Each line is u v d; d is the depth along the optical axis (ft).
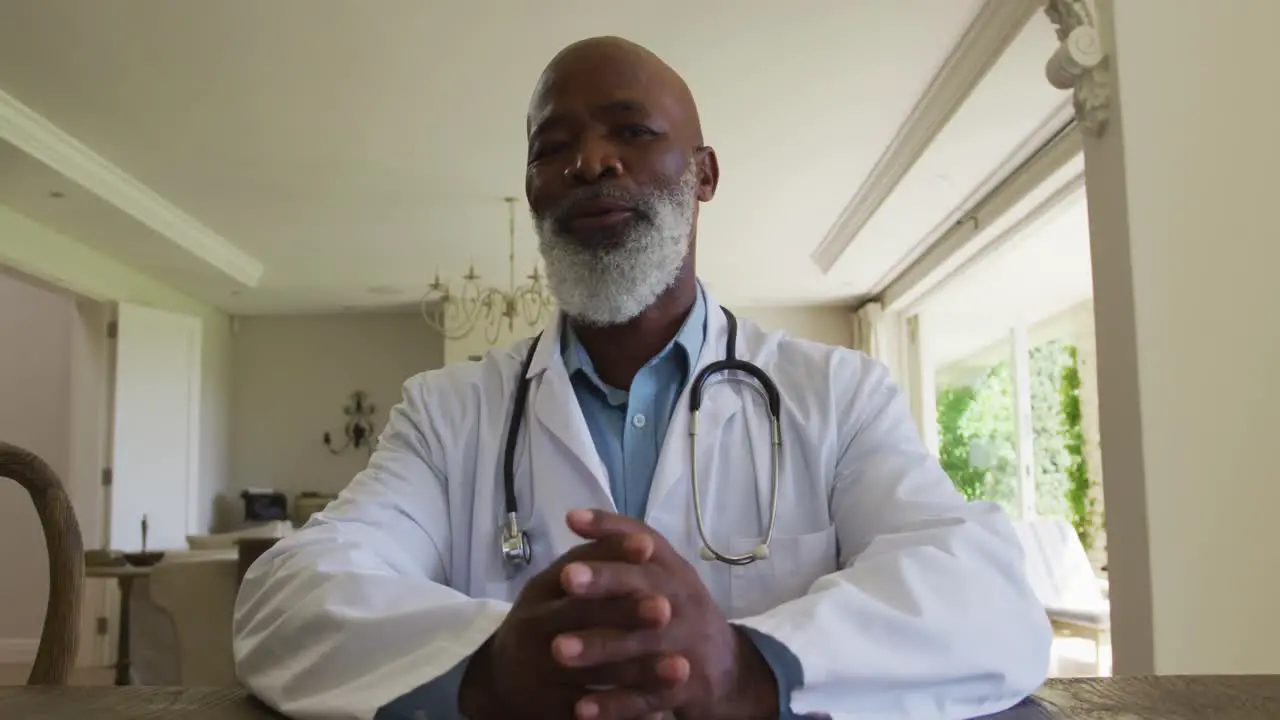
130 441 19.30
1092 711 2.47
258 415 26.00
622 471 3.76
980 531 2.81
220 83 11.47
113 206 14.94
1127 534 7.22
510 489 3.66
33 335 21.63
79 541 3.85
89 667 19.25
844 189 15.89
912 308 23.17
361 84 11.53
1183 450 7.01
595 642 2.06
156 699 2.81
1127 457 7.22
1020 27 9.56
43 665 3.69
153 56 10.77
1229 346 7.09
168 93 11.73
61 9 9.77
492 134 13.14
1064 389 23.93
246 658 2.77
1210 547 6.94
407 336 26.25
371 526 3.41
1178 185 7.23
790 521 3.60
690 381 3.79
